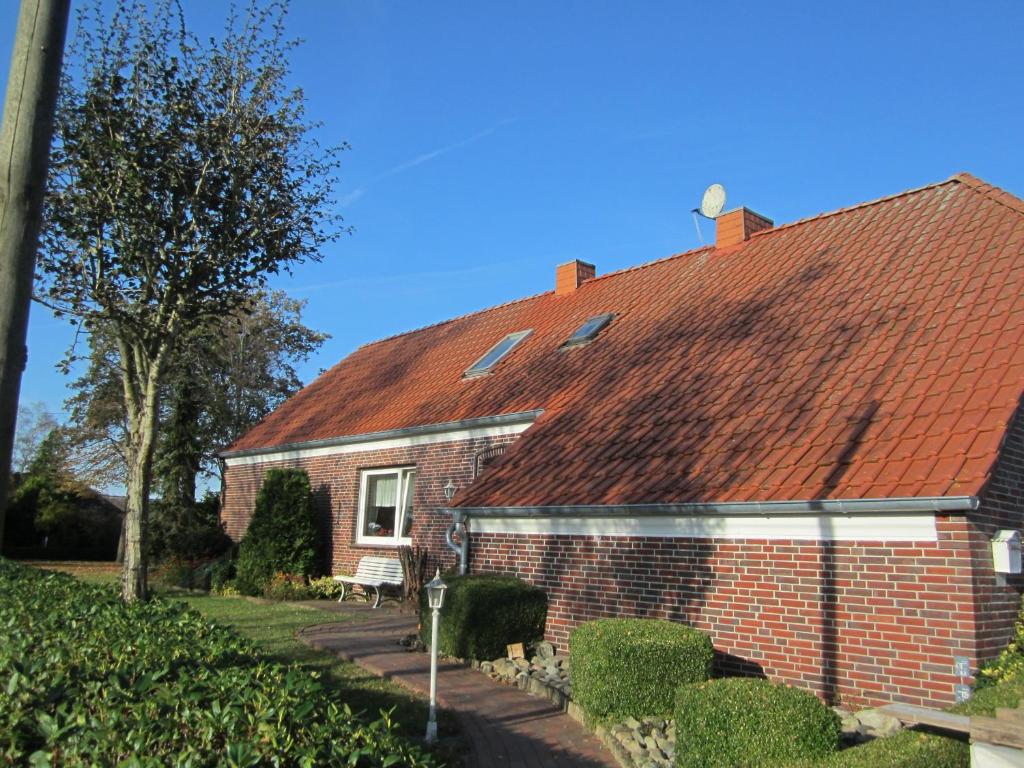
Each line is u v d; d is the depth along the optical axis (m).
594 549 10.81
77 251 10.32
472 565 12.66
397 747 3.79
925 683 7.62
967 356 9.28
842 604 8.29
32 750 3.66
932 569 7.74
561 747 7.29
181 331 11.33
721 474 9.67
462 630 10.39
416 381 19.98
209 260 10.62
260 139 10.95
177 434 26.30
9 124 3.87
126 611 6.93
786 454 9.38
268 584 18.16
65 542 36.75
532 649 10.66
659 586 9.94
